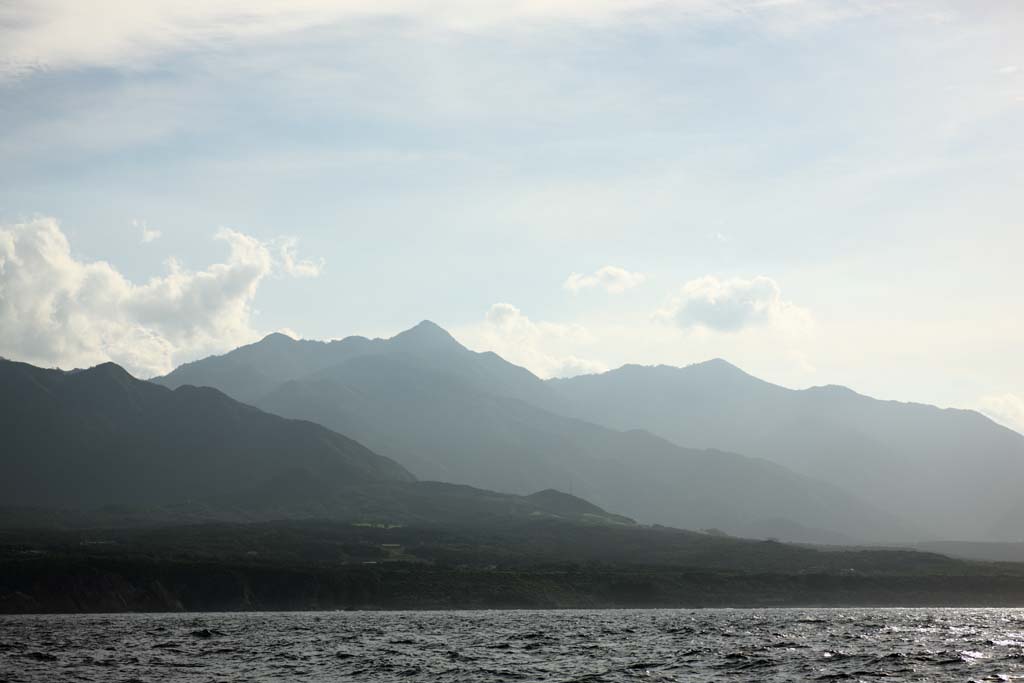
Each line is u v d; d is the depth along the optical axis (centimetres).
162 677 10444
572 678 9944
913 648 12594
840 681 9356
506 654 12519
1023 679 9350
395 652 12912
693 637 15088
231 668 11231
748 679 9625
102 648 13775
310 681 10031
